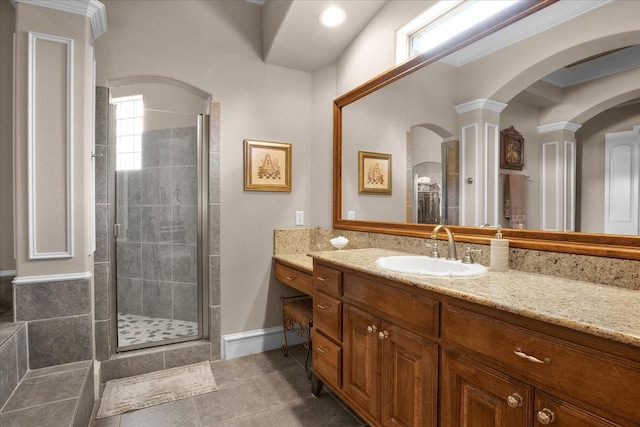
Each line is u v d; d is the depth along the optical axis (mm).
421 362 1345
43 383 1702
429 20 2023
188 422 1896
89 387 1858
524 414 992
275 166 2846
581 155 1395
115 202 2443
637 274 1204
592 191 1354
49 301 1879
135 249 3018
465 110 1836
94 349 2131
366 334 1663
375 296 1587
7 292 2168
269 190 2818
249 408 2029
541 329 948
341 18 2434
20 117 1829
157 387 2236
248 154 2730
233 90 2691
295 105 2941
